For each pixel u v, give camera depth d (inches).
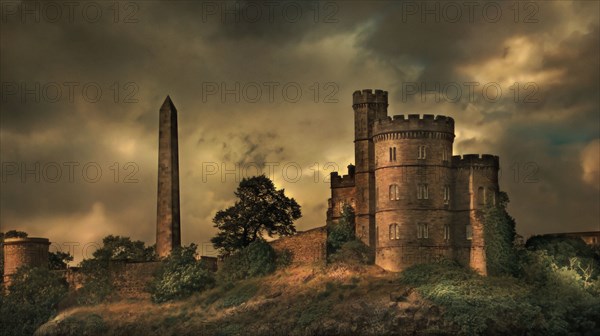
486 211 5826.8
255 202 6688.0
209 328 5639.8
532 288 5526.6
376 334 5315.0
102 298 6200.8
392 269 5797.2
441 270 5629.9
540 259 5654.5
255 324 5561.0
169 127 6727.4
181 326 5733.3
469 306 5295.3
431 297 5403.5
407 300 5442.9
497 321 5221.5
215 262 6441.9
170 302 6048.2
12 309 6127.0
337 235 6028.5
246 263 6117.1
